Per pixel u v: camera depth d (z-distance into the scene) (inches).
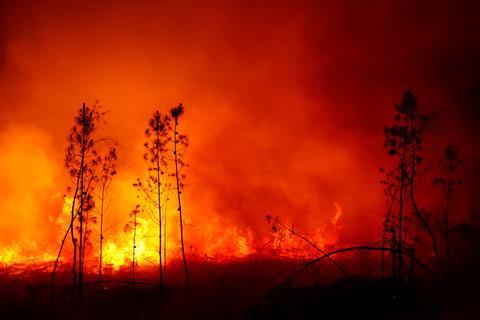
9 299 463.8
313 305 349.4
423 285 387.5
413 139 461.7
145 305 450.6
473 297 361.1
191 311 428.5
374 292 352.8
